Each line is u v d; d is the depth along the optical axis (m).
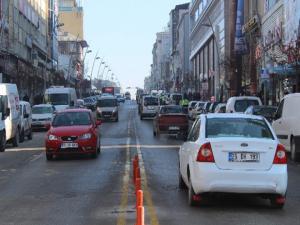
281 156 10.36
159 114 31.89
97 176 15.59
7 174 16.42
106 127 43.56
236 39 67.31
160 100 61.19
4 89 25.56
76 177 15.43
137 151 23.34
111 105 54.00
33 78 72.81
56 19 120.75
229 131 10.86
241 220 9.59
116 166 18.02
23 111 31.59
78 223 9.43
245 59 65.81
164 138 31.58
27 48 80.81
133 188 13.29
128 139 30.70
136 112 78.06
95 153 20.58
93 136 20.39
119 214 10.14
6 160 20.83
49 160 20.25
